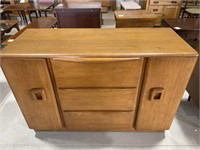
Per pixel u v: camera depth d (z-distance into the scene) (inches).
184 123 56.2
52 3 151.3
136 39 40.5
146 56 33.8
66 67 35.9
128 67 35.7
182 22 98.0
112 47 36.6
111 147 49.0
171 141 50.4
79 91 40.8
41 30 47.1
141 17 90.7
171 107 43.6
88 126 50.1
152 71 36.4
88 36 42.7
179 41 39.2
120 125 49.4
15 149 49.0
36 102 43.2
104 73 36.8
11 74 37.5
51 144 50.2
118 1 188.1
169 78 37.6
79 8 94.1
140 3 156.5
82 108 44.8
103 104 43.4
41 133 53.6
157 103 42.6
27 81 38.9
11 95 70.5
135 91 40.4
